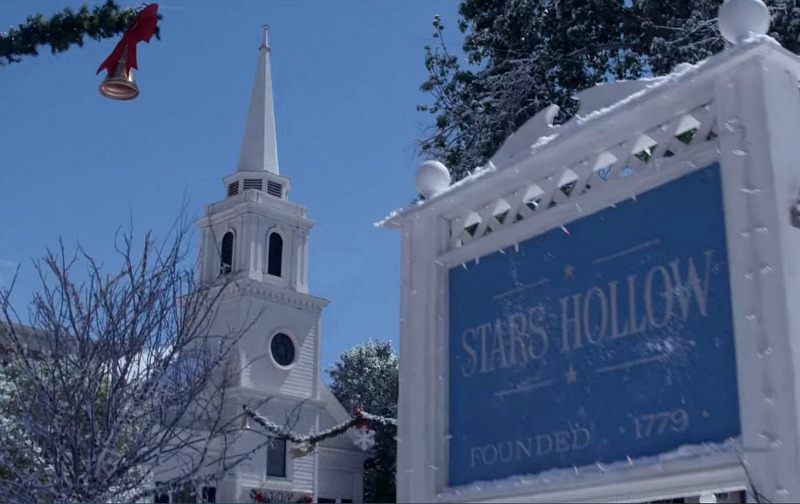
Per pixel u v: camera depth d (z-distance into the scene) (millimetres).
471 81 14125
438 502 3785
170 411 8539
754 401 2773
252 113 45125
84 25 6809
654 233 3215
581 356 3375
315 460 35531
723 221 3006
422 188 4320
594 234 3432
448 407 3912
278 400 38344
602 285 3355
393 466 37719
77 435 7039
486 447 3689
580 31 13047
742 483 2832
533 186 3752
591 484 3180
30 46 6809
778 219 2855
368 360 45562
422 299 4133
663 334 3104
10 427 7773
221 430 8992
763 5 3084
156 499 8516
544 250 3627
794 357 2768
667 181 3213
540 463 3436
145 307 8344
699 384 2963
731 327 2910
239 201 41875
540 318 3576
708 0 11961
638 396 3141
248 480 33188
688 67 3270
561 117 12805
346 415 40844
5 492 6984
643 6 12734
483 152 12688
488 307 3832
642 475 3021
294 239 42438
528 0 13531
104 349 7730
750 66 3008
